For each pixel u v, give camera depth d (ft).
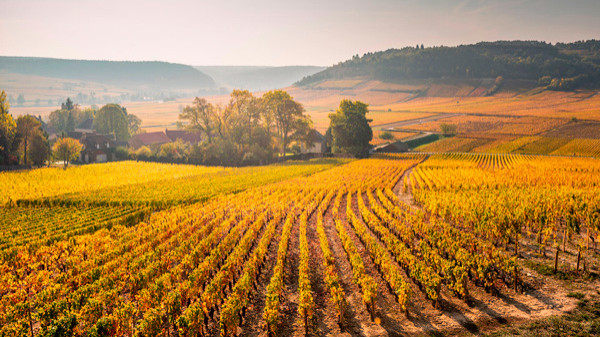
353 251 76.48
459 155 353.92
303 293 52.65
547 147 390.01
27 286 66.69
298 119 329.93
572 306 53.93
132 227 110.52
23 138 297.94
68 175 246.68
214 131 329.52
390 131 547.08
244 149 312.71
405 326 52.24
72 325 50.34
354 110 354.95
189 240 89.04
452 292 62.23
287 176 225.35
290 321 55.47
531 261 73.72
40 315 53.06
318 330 52.44
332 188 170.09
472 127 550.36
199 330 50.96
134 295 63.52
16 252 84.28
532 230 96.89
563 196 114.93
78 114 588.50
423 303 58.95
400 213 115.34
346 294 63.62
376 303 59.77
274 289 57.67
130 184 211.00
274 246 91.56
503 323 51.08
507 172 216.74
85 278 68.49
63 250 87.61
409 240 87.92
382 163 294.66
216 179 217.77
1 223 119.85
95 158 352.90
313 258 81.76
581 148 372.99
